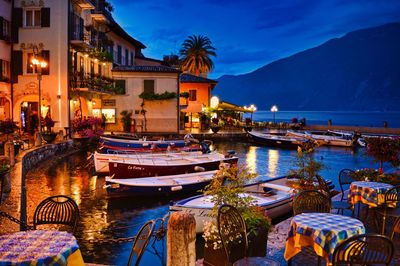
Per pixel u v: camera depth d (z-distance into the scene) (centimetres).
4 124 2400
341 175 1054
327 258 509
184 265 447
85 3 3108
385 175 1051
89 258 899
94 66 3559
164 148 2406
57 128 2923
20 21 2912
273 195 1130
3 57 2842
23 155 1800
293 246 561
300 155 978
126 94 3931
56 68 2923
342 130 5188
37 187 1584
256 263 490
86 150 2708
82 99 3266
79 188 1588
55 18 2919
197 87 4919
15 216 826
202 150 2178
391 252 449
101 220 1200
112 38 4250
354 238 440
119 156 1903
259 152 3359
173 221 448
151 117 3962
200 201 995
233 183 674
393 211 779
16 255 389
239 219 563
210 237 614
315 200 679
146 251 899
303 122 5594
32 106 2981
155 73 3956
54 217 638
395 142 1171
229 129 4916
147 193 1432
